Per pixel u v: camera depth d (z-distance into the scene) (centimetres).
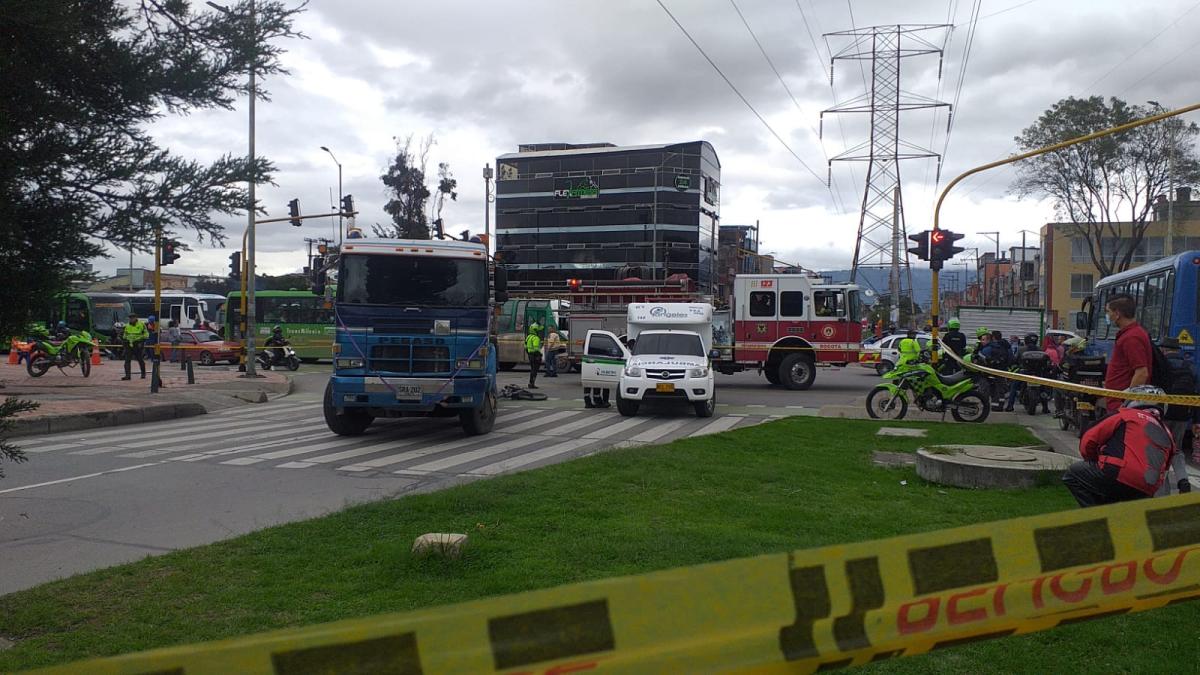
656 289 3008
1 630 455
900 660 408
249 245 2694
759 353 2450
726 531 648
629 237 6400
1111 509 267
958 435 1286
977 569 245
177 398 1891
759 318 2450
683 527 662
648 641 204
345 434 1370
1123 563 265
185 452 1182
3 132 384
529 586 512
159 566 568
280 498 862
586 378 1883
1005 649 423
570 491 804
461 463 1092
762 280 2450
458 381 1290
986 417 1554
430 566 552
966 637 241
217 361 3784
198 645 180
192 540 688
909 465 1003
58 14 379
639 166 6419
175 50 440
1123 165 3747
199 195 445
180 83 438
